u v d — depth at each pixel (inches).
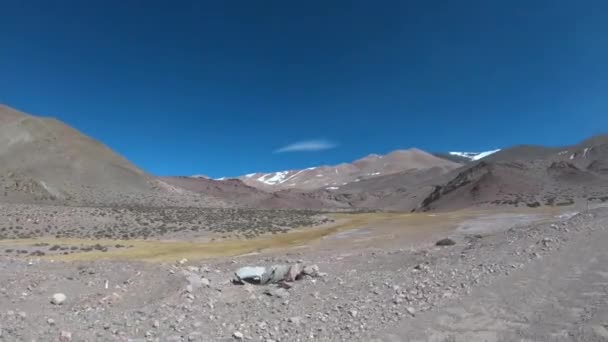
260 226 2536.9
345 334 344.5
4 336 319.6
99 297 447.5
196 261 1029.2
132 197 4094.5
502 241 763.4
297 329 356.5
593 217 871.7
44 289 469.4
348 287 491.8
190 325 363.9
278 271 550.6
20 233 1961.1
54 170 4202.8
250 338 337.7
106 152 5201.8
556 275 479.8
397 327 354.6
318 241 1739.7
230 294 477.1
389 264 709.9
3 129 4606.3
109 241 1840.6
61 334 325.7
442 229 1908.2
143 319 374.9
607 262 510.6
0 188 3462.1
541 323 348.2
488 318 366.3
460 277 500.4
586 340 311.7
